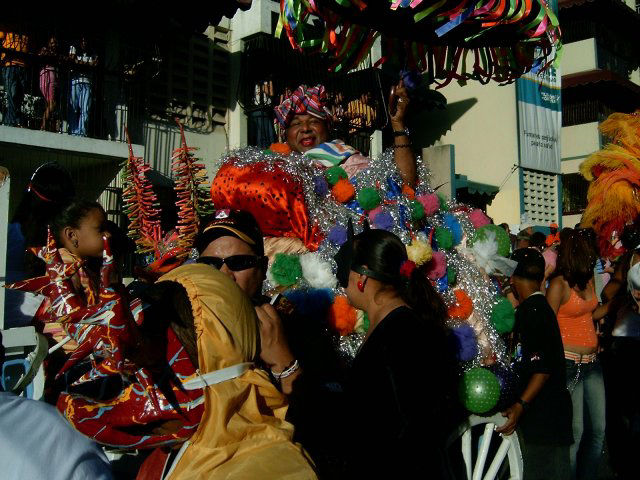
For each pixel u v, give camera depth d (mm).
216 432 1696
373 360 2355
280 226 3154
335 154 3488
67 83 7582
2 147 6906
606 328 5844
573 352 4391
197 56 9305
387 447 2287
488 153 15117
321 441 2523
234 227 2285
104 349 1716
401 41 3369
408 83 3494
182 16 7438
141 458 2789
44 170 2959
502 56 3475
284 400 1885
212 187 3316
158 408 1697
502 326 3426
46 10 7449
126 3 7930
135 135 8422
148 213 3838
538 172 15414
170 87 8922
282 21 3094
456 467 3182
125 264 5473
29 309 3449
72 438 1453
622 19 18484
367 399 2330
